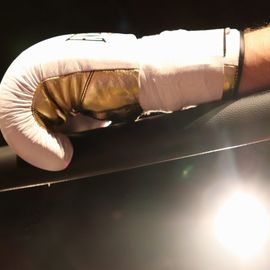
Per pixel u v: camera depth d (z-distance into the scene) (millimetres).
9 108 723
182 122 751
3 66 1288
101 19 1292
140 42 764
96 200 1324
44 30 1287
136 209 1310
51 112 769
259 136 746
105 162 772
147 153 759
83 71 733
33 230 1338
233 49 739
